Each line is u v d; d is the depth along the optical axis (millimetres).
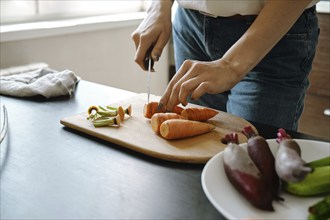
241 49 772
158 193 561
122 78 2162
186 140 716
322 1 2064
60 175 602
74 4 1967
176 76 774
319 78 1968
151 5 1049
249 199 500
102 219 500
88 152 680
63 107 902
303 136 757
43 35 1658
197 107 854
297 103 987
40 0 1809
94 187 571
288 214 500
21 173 604
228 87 765
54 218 500
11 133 751
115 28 2023
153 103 803
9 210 514
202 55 1111
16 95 956
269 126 811
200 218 506
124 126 768
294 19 785
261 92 944
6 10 1692
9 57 1608
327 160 541
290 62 953
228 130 770
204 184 516
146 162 652
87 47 1919
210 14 991
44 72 1104
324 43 1899
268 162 532
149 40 948
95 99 960
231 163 528
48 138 731
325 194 534
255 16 952
